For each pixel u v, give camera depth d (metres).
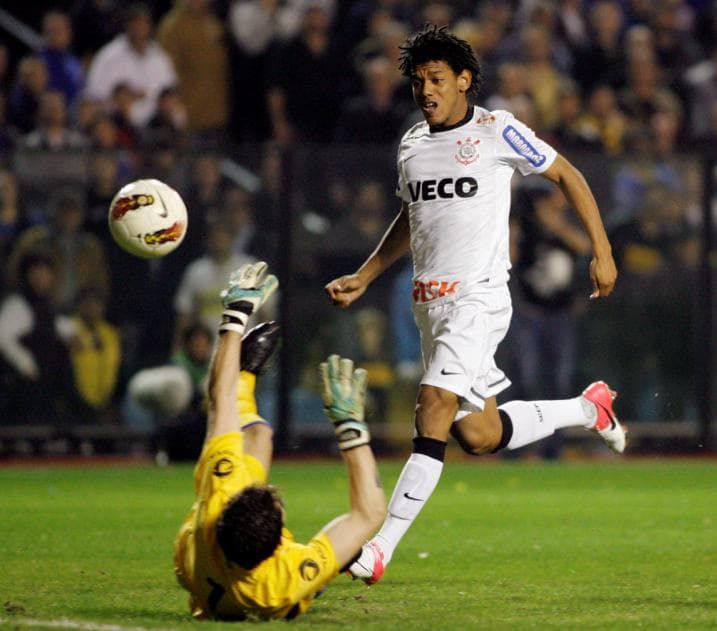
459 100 24.58
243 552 18.53
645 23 70.44
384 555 22.78
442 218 24.41
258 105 65.56
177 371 53.19
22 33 67.12
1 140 58.44
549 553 28.80
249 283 20.45
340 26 67.81
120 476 47.53
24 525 33.09
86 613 20.75
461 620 20.42
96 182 53.00
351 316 54.28
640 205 55.53
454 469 51.28
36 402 53.06
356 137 61.72
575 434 56.09
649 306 55.66
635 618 20.73
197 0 65.00
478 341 24.08
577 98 64.94
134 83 62.91
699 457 56.31
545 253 54.19
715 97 68.69
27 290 52.81
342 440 19.80
